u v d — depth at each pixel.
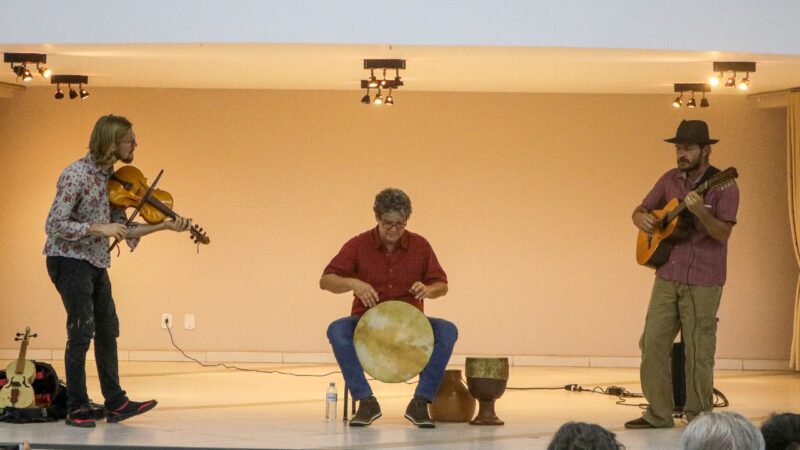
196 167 12.96
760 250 12.71
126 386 10.24
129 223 7.45
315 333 12.98
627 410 8.91
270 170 12.98
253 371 11.93
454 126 12.89
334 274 7.82
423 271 7.95
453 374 7.96
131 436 6.97
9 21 8.44
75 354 7.32
